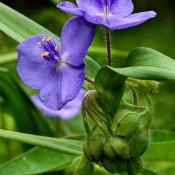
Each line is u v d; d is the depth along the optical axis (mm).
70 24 288
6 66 493
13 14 339
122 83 298
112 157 293
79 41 288
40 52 295
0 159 491
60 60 292
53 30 739
